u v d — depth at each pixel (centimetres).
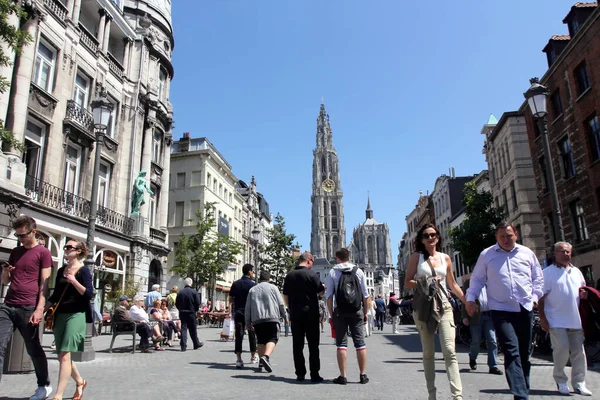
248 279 973
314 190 16238
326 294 734
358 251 18562
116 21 2503
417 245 562
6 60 1108
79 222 1969
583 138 2036
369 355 1163
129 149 2530
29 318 554
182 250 3158
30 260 565
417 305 523
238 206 5297
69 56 2028
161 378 769
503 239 546
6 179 1509
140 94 2653
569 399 588
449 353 493
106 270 2203
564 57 2166
